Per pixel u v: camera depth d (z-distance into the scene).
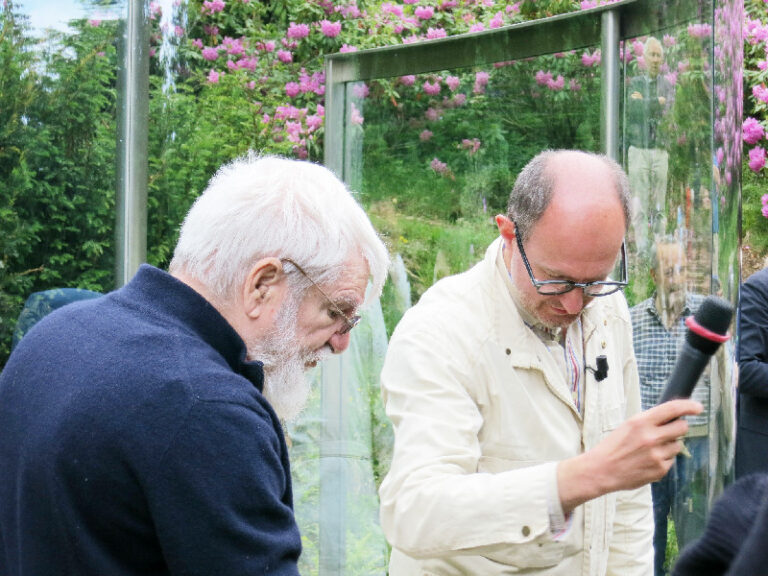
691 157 2.58
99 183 2.82
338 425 3.37
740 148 2.70
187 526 1.28
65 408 1.32
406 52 3.31
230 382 1.35
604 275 1.89
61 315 1.47
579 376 2.08
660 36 2.67
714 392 2.58
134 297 1.45
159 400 1.30
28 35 2.71
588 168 1.88
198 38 3.49
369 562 3.31
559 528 1.69
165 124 3.01
